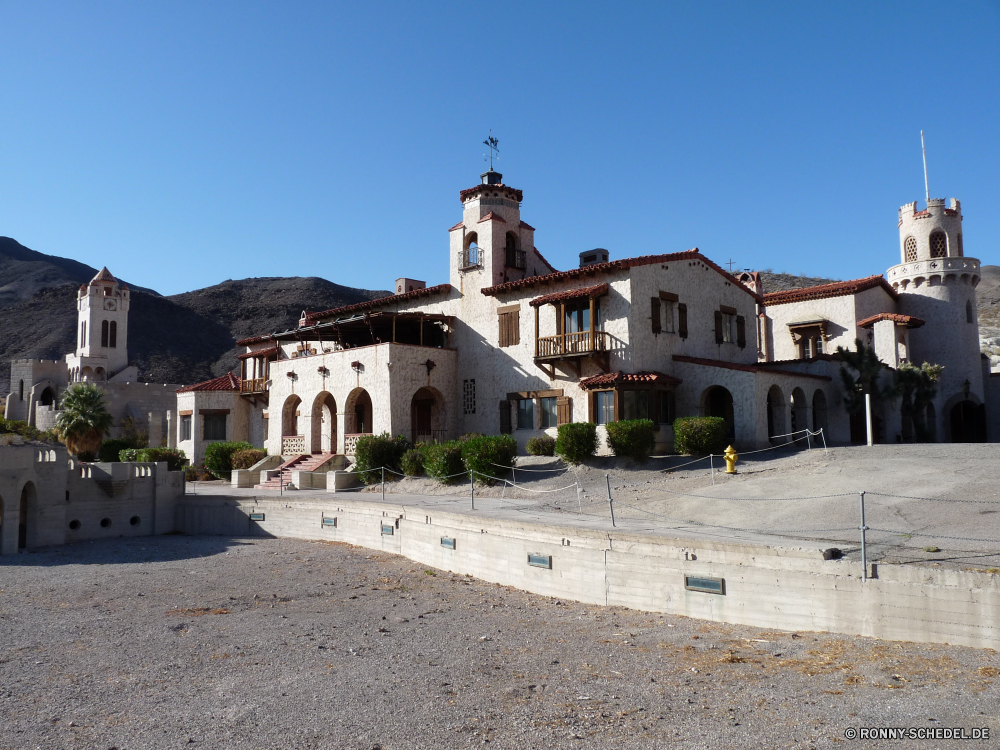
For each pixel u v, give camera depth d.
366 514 26.58
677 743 8.96
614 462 29.30
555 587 18.09
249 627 15.98
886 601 12.31
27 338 175.38
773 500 19.88
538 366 35.28
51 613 17.62
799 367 38.75
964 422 46.94
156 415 68.31
